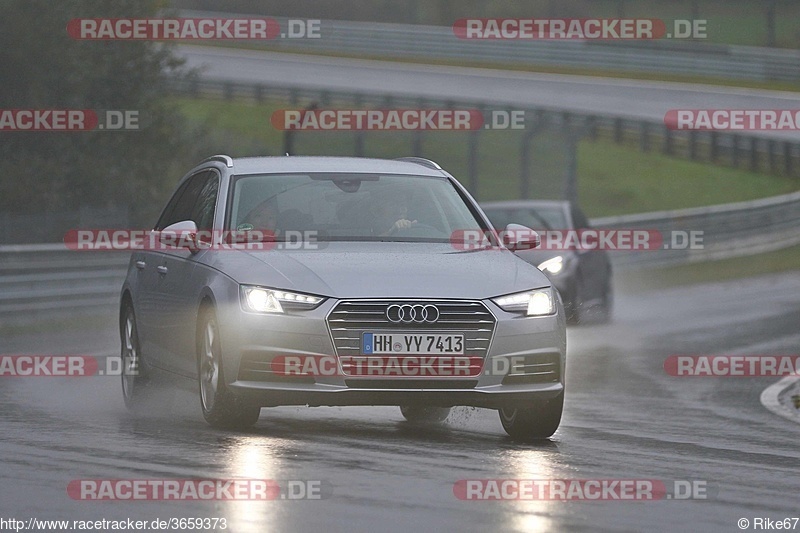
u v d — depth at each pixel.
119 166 111.12
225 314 28.47
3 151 108.06
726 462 27.41
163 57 115.44
